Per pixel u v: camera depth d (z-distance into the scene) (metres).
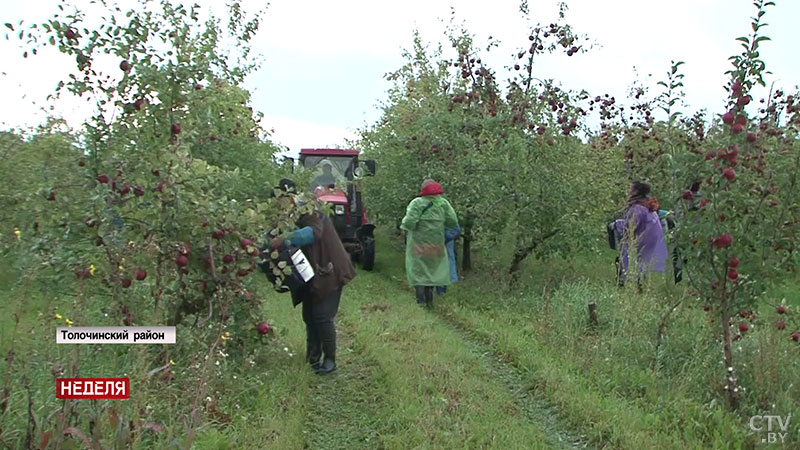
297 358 6.36
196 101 5.44
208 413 4.57
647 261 8.83
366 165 13.27
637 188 9.20
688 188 5.38
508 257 12.08
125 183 4.90
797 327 5.95
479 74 12.26
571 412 5.21
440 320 8.70
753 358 5.64
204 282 5.19
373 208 13.95
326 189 6.14
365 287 10.91
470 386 5.69
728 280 5.33
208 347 5.07
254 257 5.21
